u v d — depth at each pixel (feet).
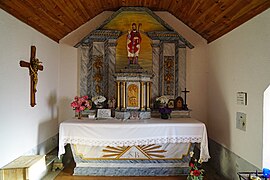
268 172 8.89
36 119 13.03
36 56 12.96
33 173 9.94
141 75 14.82
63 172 14.05
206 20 13.80
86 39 16.11
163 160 13.76
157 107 15.85
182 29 16.89
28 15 11.23
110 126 12.93
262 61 9.57
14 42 10.50
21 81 11.19
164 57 16.46
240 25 11.59
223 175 13.70
